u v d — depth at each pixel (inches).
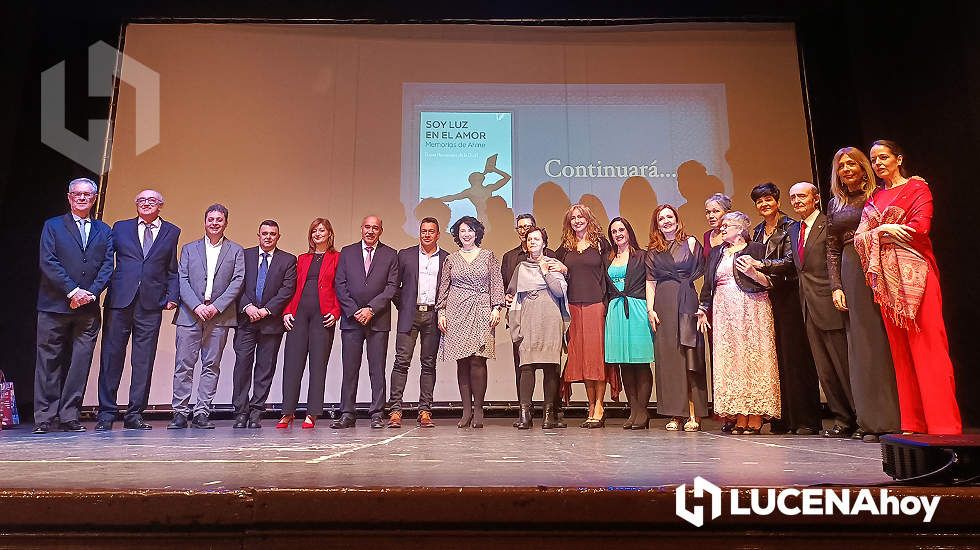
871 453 80.8
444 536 44.0
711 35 224.8
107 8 216.7
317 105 221.1
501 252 214.2
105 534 43.3
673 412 146.5
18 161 204.7
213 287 158.2
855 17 191.6
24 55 195.2
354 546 43.8
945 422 99.1
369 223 162.4
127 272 152.7
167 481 49.8
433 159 219.3
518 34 227.0
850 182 119.0
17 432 139.4
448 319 158.7
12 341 195.3
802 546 43.6
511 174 218.7
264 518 43.9
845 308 118.4
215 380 158.9
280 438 117.0
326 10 221.0
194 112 218.1
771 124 219.1
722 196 152.3
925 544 43.2
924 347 102.0
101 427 148.3
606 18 223.6
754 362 129.7
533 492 44.3
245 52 222.7
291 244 213.3
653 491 44.2
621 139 220.5
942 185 156.1
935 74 157.9
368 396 206.5
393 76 223.8
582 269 159.3
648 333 152.8
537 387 206.5
